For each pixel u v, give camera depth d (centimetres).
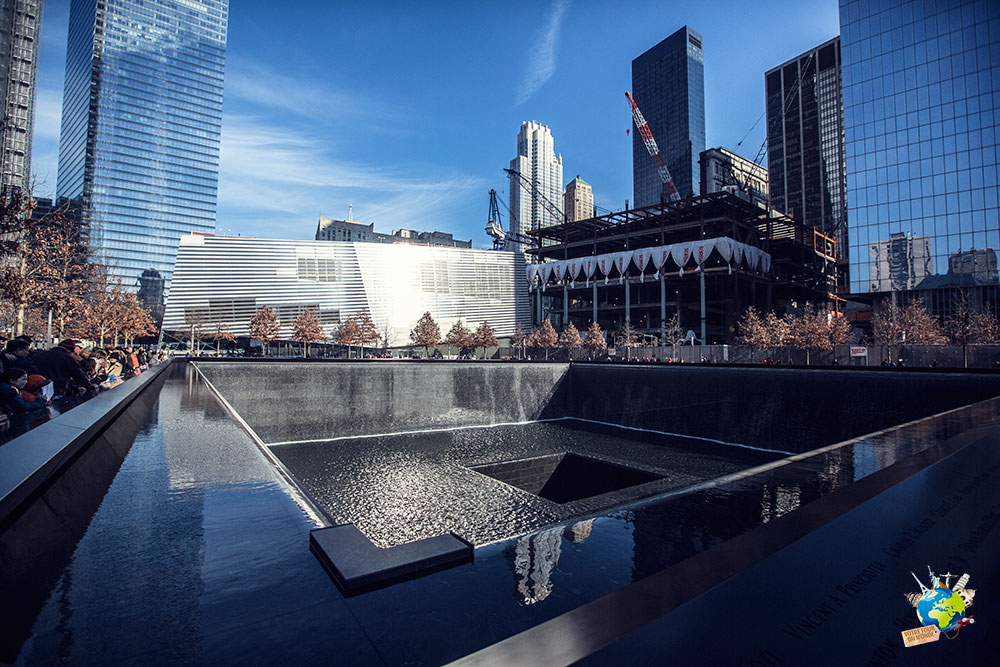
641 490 837
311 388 2050
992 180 5559
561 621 133
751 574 164
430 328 8038
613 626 129
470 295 9481
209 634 142
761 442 1930
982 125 5622
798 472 444
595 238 9269
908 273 6112
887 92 6309
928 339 4603
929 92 5997
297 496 297
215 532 232
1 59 6894
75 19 12031
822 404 1767
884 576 173
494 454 1808
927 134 6006
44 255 2177
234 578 182
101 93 10944
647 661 112
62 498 287
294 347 7956
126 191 11038
